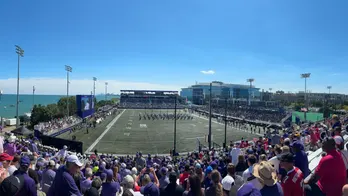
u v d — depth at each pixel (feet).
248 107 366.43
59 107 253.65
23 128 118.01
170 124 222.28
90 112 243.81
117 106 441.27
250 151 39.50
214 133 180.14
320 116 272.72
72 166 16.70
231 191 19.84
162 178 29.12
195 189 17.58
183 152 122.42
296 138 43.73
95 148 126.31
